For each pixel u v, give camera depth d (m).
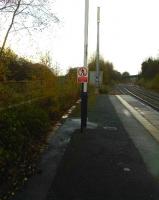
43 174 10.13
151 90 91.44
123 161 11.75
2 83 14.09
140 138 16.16
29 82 19.88
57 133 16.83
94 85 61.41
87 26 18.89
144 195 8.62
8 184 9.11
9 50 13.15
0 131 11.38
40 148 13.40
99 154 12.62
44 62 22.36
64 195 8.52
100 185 9.25
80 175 10.08
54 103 22.70
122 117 24.45
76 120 21.75
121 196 8.51
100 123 20.70
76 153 12.66
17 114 14.27
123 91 80.88
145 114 27.41
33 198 8.34
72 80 33.16
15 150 11.06
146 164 11.45
